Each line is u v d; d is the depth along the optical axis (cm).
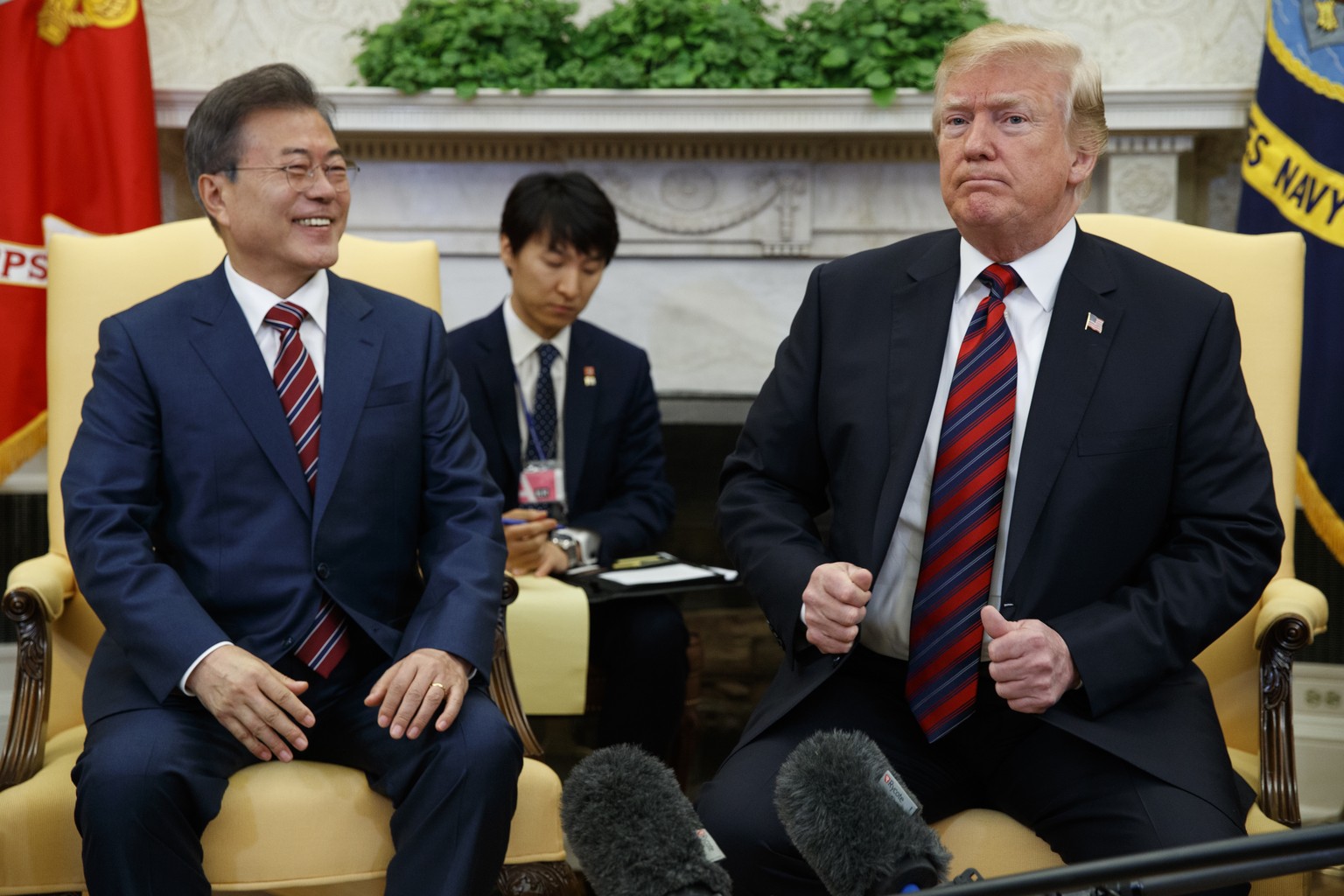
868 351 188
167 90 337
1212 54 348
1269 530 175
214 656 171
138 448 186
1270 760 180
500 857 174
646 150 358
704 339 368
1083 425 175
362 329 198
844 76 343
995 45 175
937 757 177
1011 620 171
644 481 295
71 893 175
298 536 188
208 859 170
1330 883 259
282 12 359
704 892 81
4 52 303
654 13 343
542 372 291
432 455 199
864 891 87
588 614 244
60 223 311
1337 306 289
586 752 348
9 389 308
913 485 181
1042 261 183
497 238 363
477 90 334
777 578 180
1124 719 169
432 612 185
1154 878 82
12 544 344
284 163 187
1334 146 290
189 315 193
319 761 189
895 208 361
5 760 183
